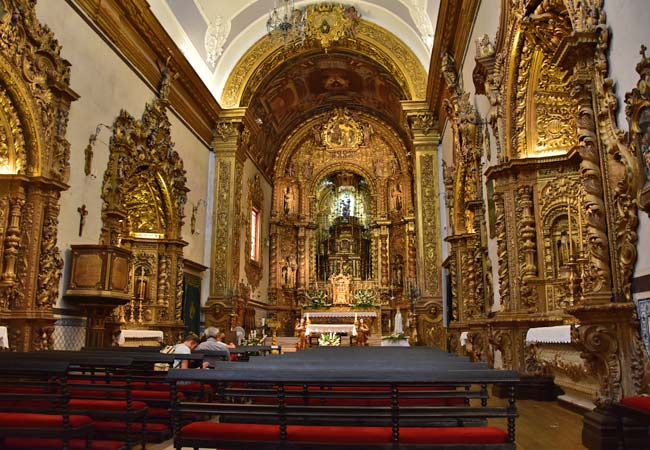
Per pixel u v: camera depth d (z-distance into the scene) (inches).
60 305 399.2
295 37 778.2
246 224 844.0
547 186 353.1
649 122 173.6
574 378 280.1
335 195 1096.8
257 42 781.3
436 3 643.5
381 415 144.8
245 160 831.7
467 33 493.7
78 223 425.7
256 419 178.9
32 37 363.3
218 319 713.0
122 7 483.5
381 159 1053.2
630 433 188.7
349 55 855.7
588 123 215.5
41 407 185.5
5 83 345.1
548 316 338.3
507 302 356.8
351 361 204.2
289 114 1023.0
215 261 733.9
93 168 450.3
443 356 260.1
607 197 206.2
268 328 928.3
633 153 184.2
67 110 401.1
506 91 360.2
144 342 534.0
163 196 596.7
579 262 308.5
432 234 738.8
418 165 755.4
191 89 664.4
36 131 366.9
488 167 402.0
